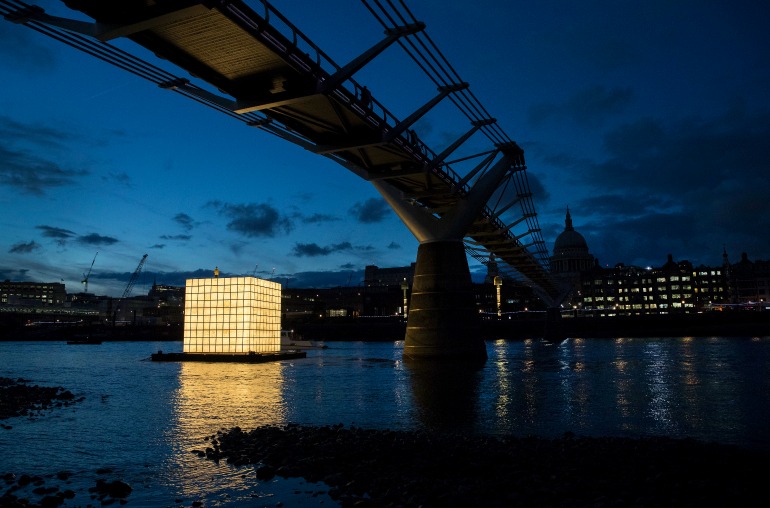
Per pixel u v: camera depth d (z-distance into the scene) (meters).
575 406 29.86
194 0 24.33
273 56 30.41
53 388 38.81
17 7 23.14
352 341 197.25
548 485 14.40
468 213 63.91
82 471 17.05
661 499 13.30
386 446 18.66
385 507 12.89
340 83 34.66
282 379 46.03
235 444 19.91
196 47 28.98
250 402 31.94
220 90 33.66
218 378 47.31
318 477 15.88
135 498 14.44
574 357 78.19
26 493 14.89
